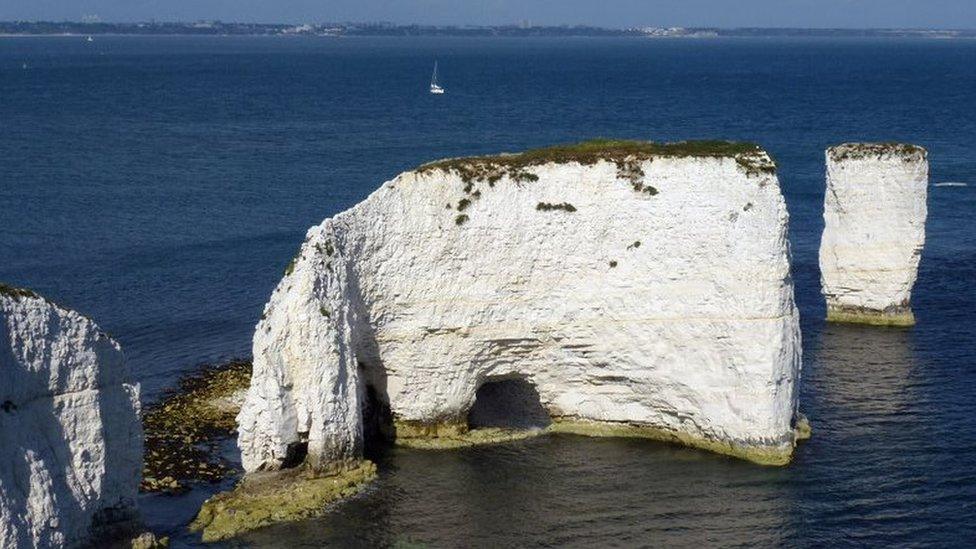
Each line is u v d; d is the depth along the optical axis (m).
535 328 43.56
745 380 41.44
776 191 41.34
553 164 43.25
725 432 42.12
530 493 39.00
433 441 43.28
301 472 39.31
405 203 42.28
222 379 49.41
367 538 35.59
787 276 41.62
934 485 39.12
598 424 44.72
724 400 41.97
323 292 39.31
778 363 41.19
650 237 42.66
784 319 41.56
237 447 42.53
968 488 38.88
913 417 45.44
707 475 40.31
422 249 42.47
